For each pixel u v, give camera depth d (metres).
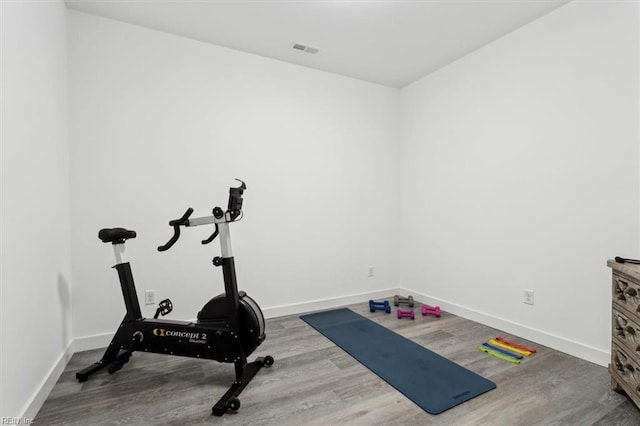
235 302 1.99
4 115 1.40
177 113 2.81
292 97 3.34
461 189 3.20
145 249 2.67
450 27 2.67
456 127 3.25
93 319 2.48
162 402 1.76
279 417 1.63
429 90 3.58
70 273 2.38
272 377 2.04
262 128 3.18
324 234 3.53
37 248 1.75
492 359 2.27
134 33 2.65
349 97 3.67
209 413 1.67
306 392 1.86
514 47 2.70
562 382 1.95
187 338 2.00
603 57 2.14
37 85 1.79
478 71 3.02
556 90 2.41
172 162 2.78
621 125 2.06
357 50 3.07
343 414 1.66
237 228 3.06
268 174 3.21
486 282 2.95
